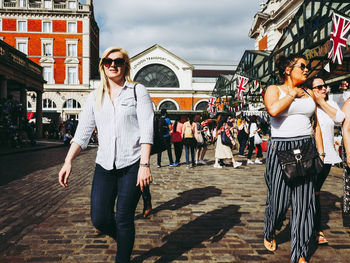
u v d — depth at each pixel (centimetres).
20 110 1578
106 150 207
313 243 293
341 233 320
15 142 1475
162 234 316
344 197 271
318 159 229
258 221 359
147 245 286
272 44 2244
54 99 3794
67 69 3831
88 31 3828
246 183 611
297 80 243
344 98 779
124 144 206
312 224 236
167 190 540
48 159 1049
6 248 277
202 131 961
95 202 211
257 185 589
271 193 256
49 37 3797
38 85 2288
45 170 776
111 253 266
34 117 3497
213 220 363
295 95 232
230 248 280
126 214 206
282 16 2106
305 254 235
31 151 1385
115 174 212
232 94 2188
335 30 709
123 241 205
